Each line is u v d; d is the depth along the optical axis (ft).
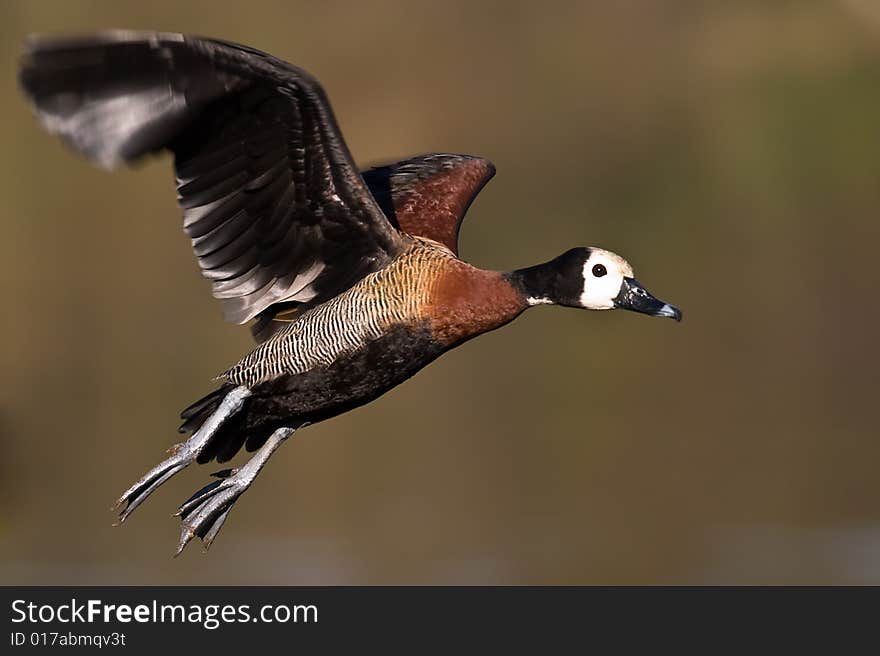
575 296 28.58
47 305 62.59
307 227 27.61
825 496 50.80
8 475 53.78
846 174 71.26
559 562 45.93
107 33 23.26
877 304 66.39
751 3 75.31
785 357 64.13
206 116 25.35
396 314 27.84
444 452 55.36
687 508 50.03
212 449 28.86
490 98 72.33
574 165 71.46
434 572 45.42
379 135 71.51
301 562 46.55
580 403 59.52
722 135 72.18
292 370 28.04
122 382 60.29
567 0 74.64
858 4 74.69
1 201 64.08
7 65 66.69
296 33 71.67
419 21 72.84
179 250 63.52
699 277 68.18
